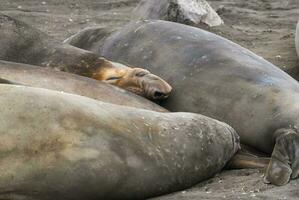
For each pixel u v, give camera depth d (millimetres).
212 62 24359
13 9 48344
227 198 17625
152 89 23766
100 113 17328
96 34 29641
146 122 18219
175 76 24688
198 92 23734
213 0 52594
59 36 39688
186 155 18641
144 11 40750
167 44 26047
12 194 15992
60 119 16531
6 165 15781
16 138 15953
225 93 23047
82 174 16422
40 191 16141
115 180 16906
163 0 39844
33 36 26516
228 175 20000
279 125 21141
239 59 24344
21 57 25984
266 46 36469
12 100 16344
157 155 17844
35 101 16516
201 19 39875
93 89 22391
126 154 17141
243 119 22188
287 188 18000
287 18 45250
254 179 19078
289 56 33875
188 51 25281
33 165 15953
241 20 44375
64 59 25547
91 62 25297
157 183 17891
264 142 21656
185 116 19625
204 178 19516
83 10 48625
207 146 19422
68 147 16328
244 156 20938
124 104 22219
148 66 25797
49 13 47219
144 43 26719
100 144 16781
